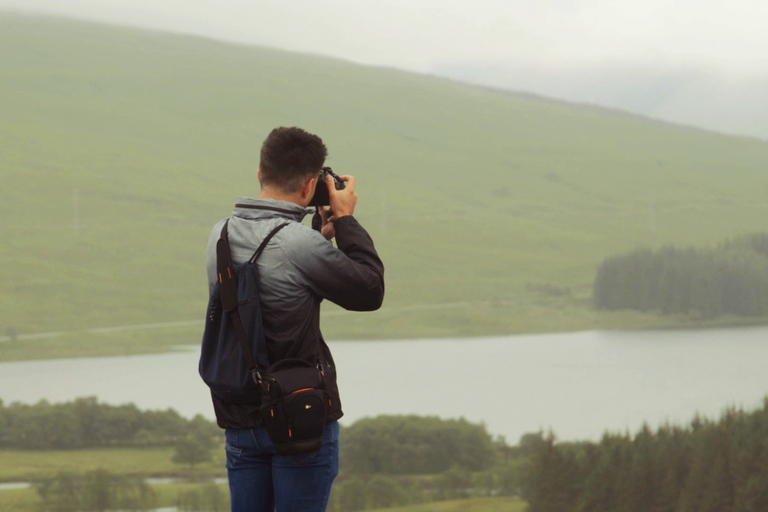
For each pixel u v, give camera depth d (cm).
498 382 10694
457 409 9131
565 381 10631
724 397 8744
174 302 15225
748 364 10744
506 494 4675
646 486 3381
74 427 8156
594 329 14250
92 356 12675
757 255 15900
